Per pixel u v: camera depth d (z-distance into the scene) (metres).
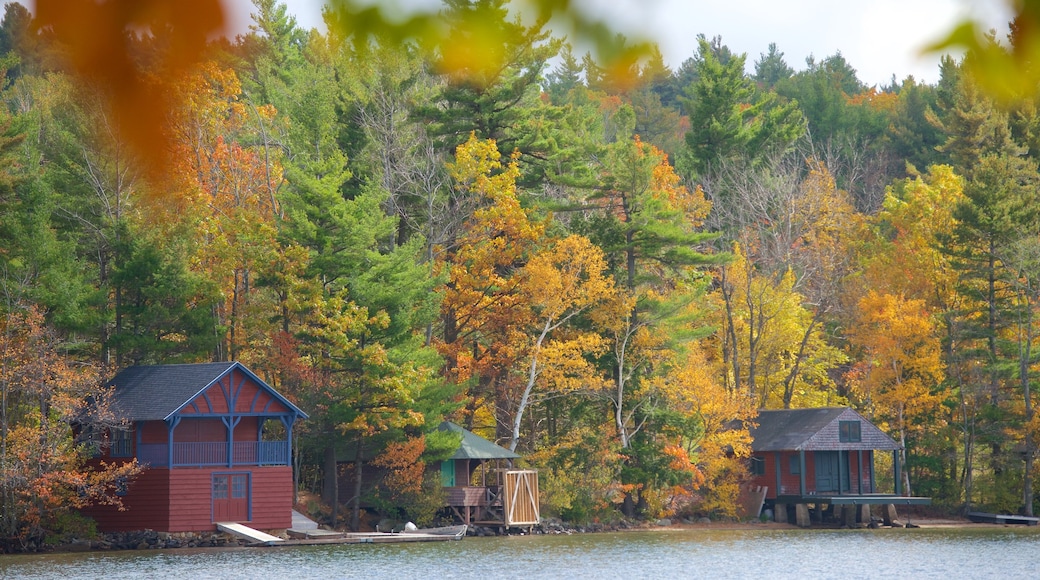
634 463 69.06
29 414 49.75
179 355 58.12
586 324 69.75
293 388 59.66
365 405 60.53
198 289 58.66
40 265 53.69
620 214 73.31
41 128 66.75
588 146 73.25
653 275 70.75
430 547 53.12
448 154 76.81
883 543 58.06
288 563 44.81
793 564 46.53
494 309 69.62
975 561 47.84
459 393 65.19
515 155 71.69
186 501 52.56
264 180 69.38
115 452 53.84
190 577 39.34
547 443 69.94
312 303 59.47
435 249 74.56
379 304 60.81
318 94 67.31
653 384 68.56
